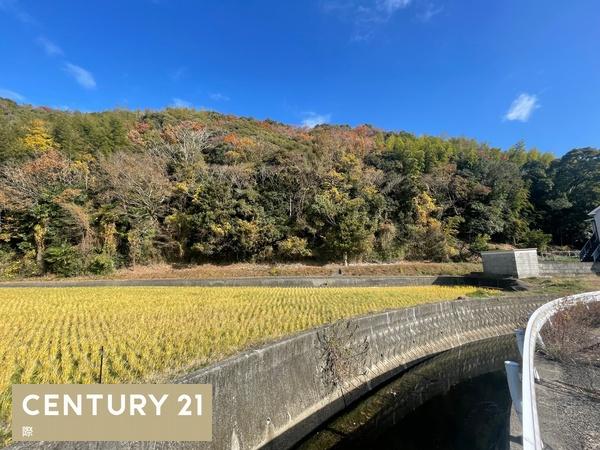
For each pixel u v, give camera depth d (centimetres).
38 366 674
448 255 3161
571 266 2495
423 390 1073
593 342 1147
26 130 3997
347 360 978
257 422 660
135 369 664
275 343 776
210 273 2706
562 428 628
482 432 799
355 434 794
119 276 2652
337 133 5084
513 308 1852
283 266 2886
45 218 2848
